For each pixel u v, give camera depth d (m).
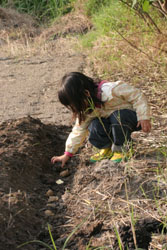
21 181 3.15
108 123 3.28
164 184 3.02
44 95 4.76
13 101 4.63
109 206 2.90
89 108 3.16
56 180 3.31
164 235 2.71
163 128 3.71
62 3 8.81
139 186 3.03
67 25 7.95
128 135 3.23
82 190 3.13
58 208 3.03
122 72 4.97
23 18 8.98
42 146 3.59
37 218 2.91
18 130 3.65
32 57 6.35
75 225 2.86
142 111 3.14
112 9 6.77
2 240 2.65
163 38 5.05
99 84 3.21
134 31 5.62
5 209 2.81
